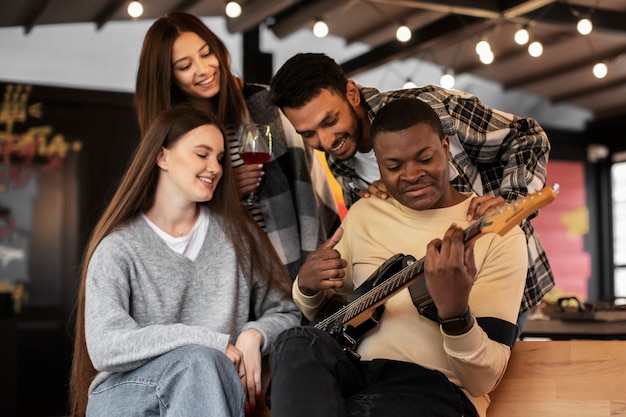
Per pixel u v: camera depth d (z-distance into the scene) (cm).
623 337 335
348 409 179
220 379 207
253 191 283
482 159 250
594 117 938
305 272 213
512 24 668
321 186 306
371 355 202
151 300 234
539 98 891
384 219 214
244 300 246
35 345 693
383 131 192
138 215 243
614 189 939
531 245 250
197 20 284
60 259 708
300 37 761
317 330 183
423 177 192
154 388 212
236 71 303
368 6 654
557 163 924
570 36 698
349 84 241
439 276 172
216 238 247
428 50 748
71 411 240
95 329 220
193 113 244
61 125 712
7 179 699
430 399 182
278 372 175
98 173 721
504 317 190
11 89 696
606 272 930
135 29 733
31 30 700
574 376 215
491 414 220
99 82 723
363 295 200
